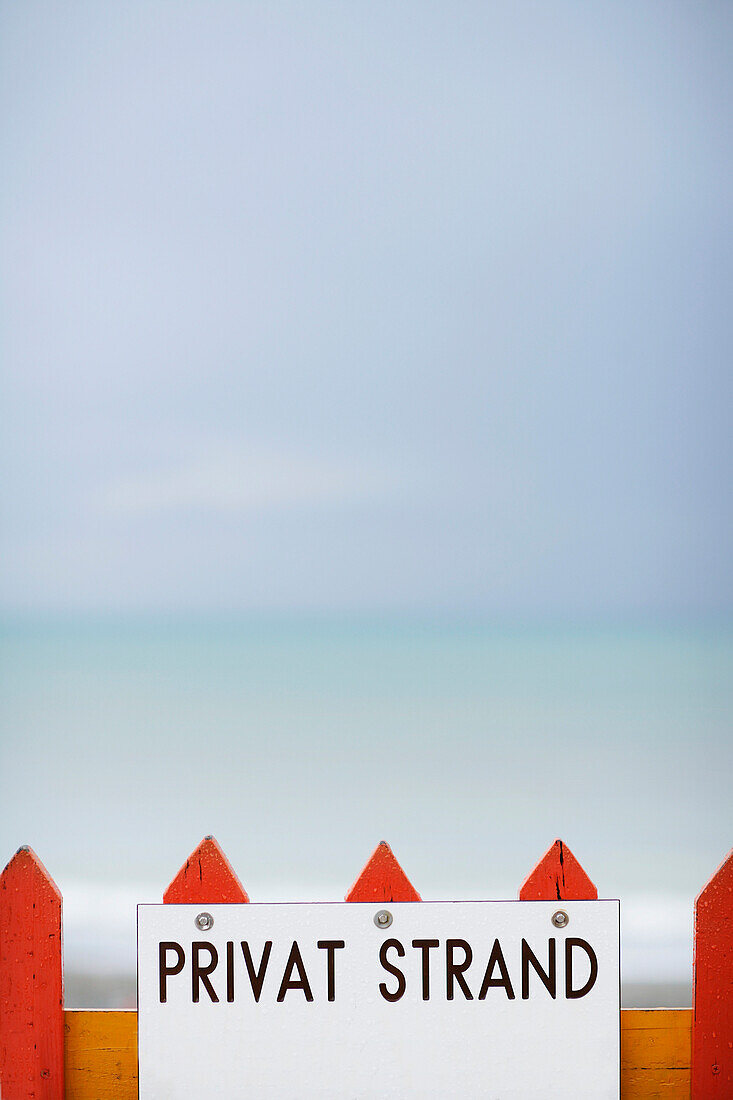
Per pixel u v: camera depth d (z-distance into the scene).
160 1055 2.64
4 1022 2.68
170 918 2.66
